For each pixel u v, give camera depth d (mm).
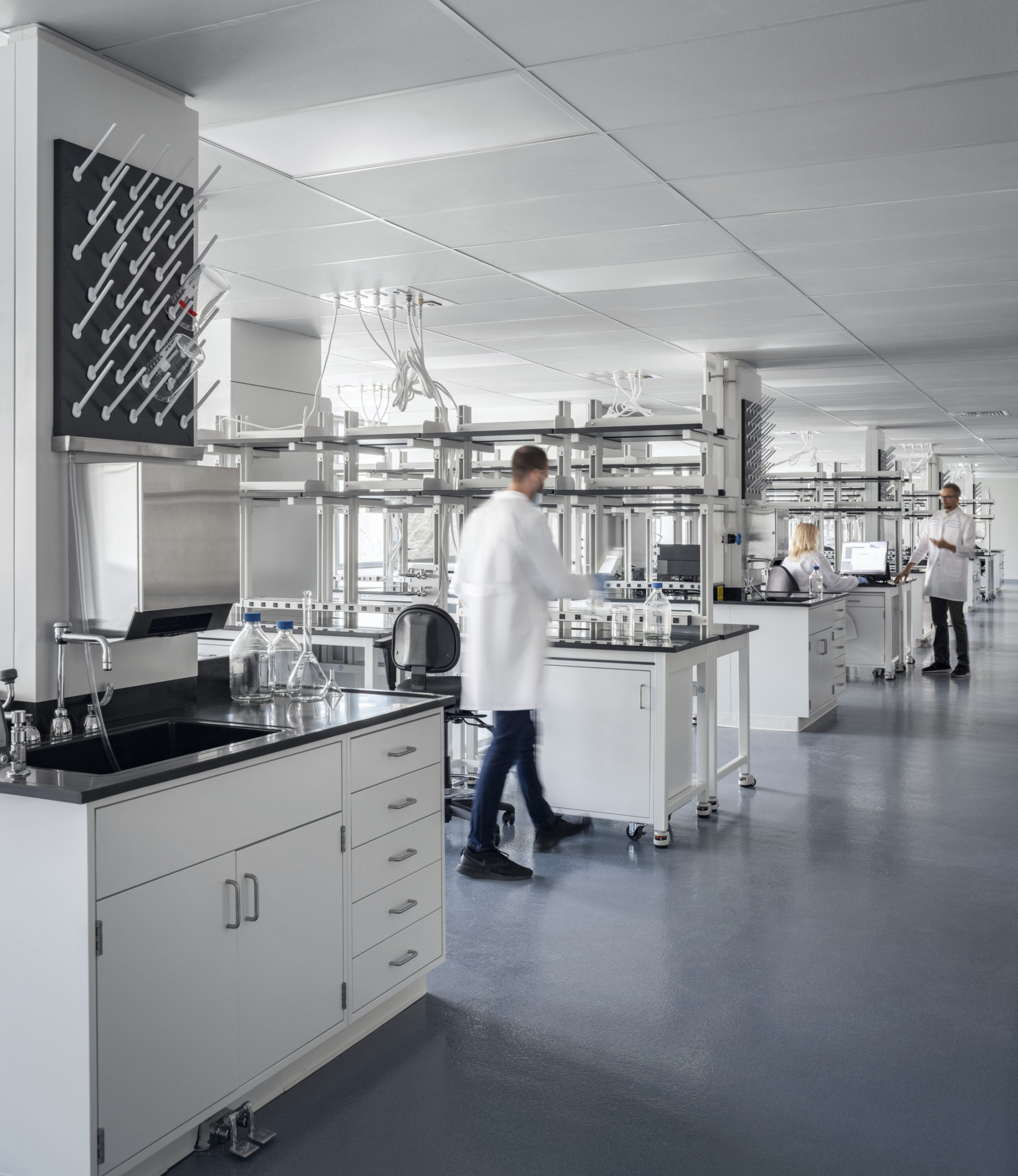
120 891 1787
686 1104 2186
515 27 2533
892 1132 2074
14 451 2459
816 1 2402
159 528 2463
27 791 1743
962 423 10531
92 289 2539
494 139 3254
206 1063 1966
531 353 7004
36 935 1773
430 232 4238
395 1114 2150
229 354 5789
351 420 5125
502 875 3635
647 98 2951
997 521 21656
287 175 3570
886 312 5707
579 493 4715
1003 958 2957
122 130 2705
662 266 4762
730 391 7062
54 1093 1771
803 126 3160
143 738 2449
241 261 4656
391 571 6902
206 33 2543
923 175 3578
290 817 2176
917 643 10969
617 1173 1944
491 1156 2002
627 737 4035
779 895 3482
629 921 3238
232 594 2691
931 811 4559
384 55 2682
